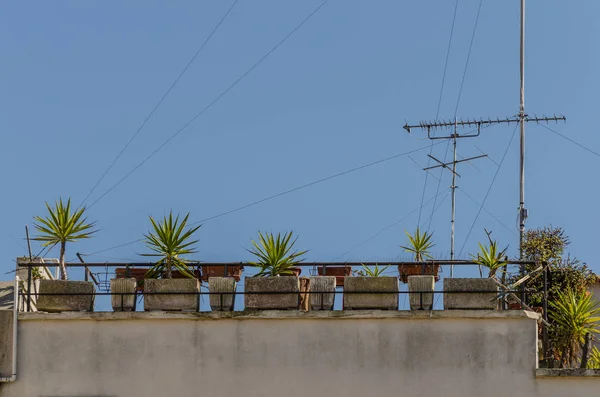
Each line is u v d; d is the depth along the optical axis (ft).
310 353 66.28
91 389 66.23
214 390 66.08
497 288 67.62
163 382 66.23
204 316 66.80
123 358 66.59
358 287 67.46
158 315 66.85
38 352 66.69
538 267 76.79
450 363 65.77
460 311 66.18
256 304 67.72
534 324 66.08
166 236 71.36
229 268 73.72
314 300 67.51
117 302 68.03
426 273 75.00
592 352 80.48
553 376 65.26
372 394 65.72
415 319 66.39
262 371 66.23
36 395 66.18
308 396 65.82
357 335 66.39
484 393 65.36
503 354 65.77
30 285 69.97
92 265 71.67
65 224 72.28
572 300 79.46
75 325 66.95
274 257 71.72
